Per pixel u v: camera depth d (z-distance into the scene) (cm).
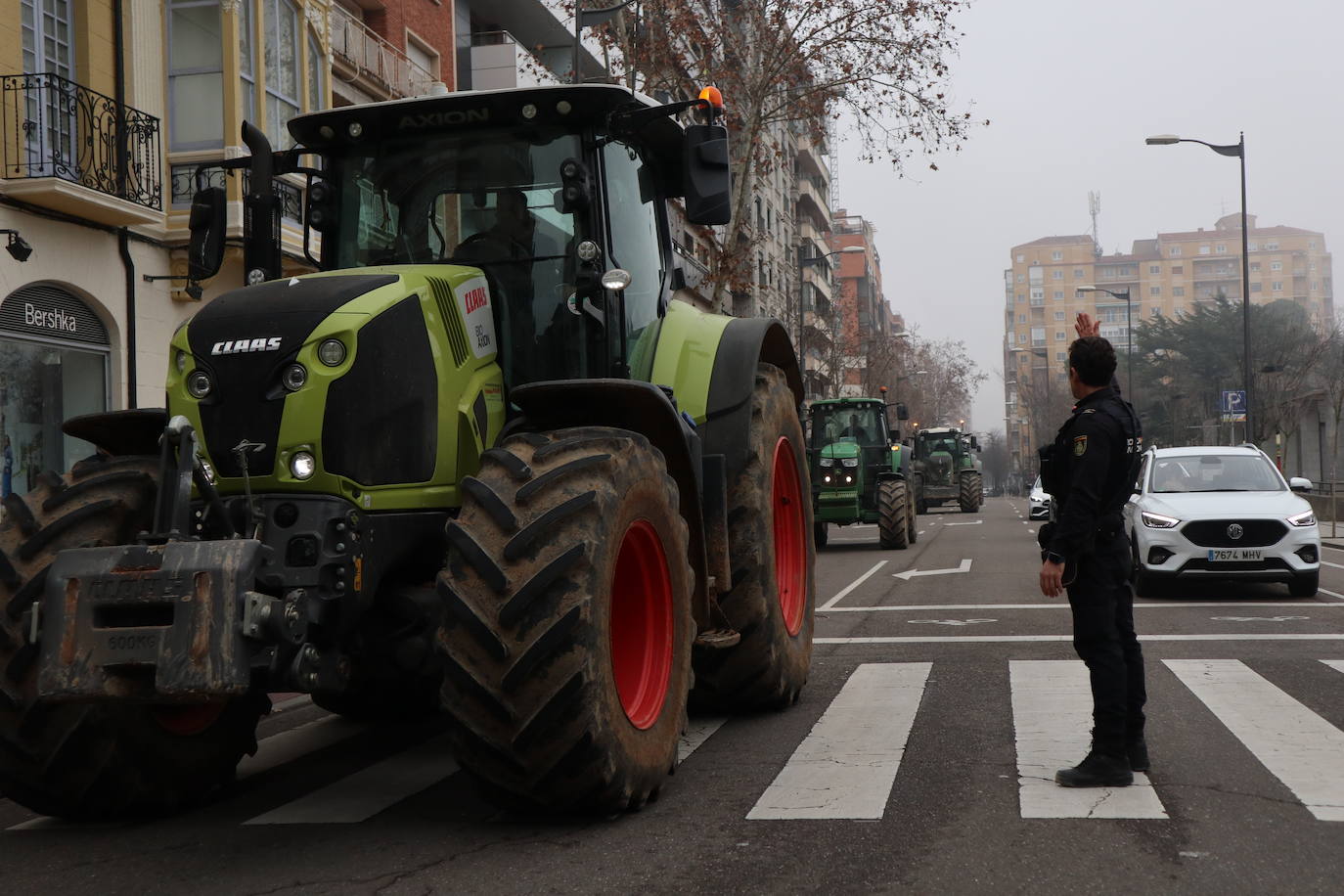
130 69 1529
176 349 479
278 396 460
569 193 554
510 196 567
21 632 448
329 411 459
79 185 1363
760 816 470
